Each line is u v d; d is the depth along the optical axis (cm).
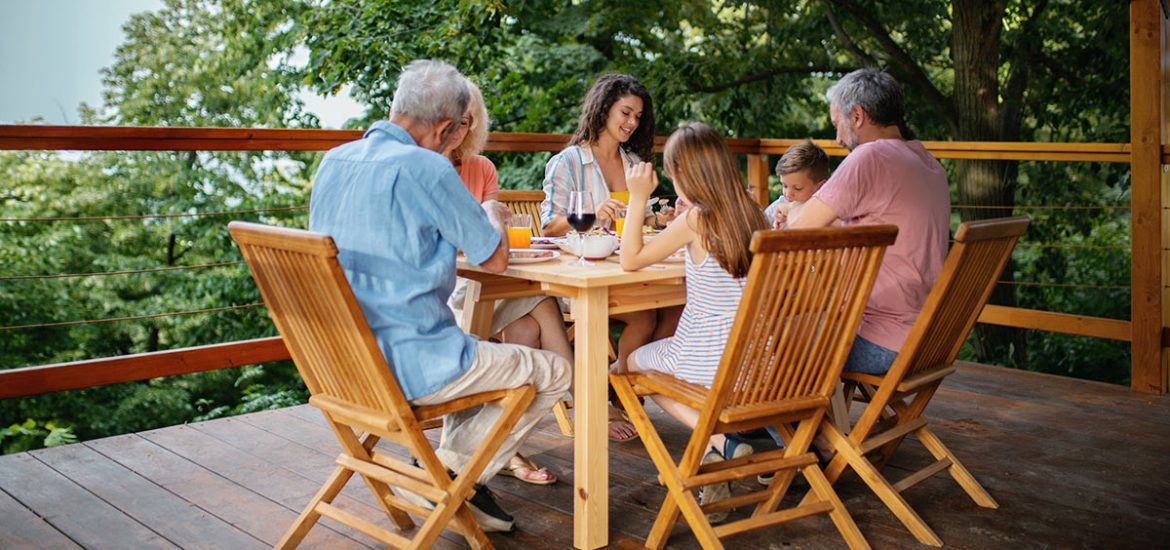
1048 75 859
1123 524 253
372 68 838
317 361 226
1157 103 375
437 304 222
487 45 855
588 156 343
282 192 1094
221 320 1027
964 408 366
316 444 333
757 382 221
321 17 854
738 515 264
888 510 263
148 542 252
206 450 327
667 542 244
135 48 1226
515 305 287
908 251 255
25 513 273
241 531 258
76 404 945
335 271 192
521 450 319
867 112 271
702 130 227
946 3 877
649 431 236
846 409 275
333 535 254
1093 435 331
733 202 225
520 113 862
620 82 341
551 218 339
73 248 1013
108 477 302
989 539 244
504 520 248
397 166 213
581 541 240
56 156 1032
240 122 1219
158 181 1048
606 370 237
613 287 245
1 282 972
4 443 911
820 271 213
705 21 958
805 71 930
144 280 1013
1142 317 387
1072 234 855
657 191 890
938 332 253
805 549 239
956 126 873
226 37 1202
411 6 861
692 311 238
